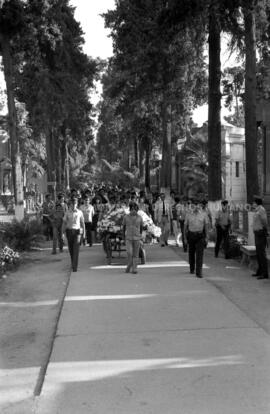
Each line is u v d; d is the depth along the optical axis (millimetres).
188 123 40031
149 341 6992
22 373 5973
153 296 9836
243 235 17938
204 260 14906
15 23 23203
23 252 17188
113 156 75500
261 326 7668
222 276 12086
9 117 23922
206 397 5109
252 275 12039
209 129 21141
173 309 8781
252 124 18859
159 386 5414
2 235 17000
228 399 5055
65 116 31766
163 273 12531
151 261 14633
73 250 13195
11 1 22562
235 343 6848
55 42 26750
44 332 7723
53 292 10648
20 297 10289
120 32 26188
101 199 20984
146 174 50281
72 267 13242
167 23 20781
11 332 7773
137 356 6383
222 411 4793
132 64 27188
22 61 28156
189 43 24203
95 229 19703
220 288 10602
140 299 9602
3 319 8562
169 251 16906
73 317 8383
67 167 52844
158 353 6480
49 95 30344
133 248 12633
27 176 57281
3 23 23281
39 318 8570
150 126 44750
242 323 7836
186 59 25625
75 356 6441
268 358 6242
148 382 5531
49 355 6559
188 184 44219
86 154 76562
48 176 35281
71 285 11141
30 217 24203
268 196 23547
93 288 10734
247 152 18938
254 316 8289
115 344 6895
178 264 14016
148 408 4891
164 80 27844
